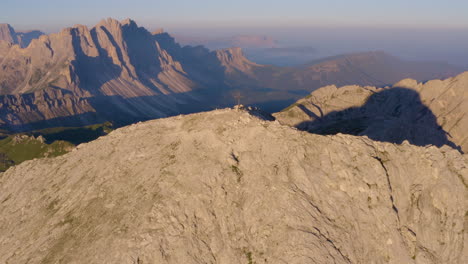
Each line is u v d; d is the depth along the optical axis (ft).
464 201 278.46
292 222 253.85
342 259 239.30
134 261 243.81
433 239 264.52
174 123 391.04
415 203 278.67
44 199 367.25
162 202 278.05
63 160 437.99
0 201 419.74
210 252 255.50
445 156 300.40
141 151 358.02
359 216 265.75
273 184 278.26
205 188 284.20
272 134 313.12
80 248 267.59
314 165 286.87
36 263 271.28
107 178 341.21
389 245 256.93
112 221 280.31
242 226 265.34
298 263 231.30
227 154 306.76
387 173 285.64
